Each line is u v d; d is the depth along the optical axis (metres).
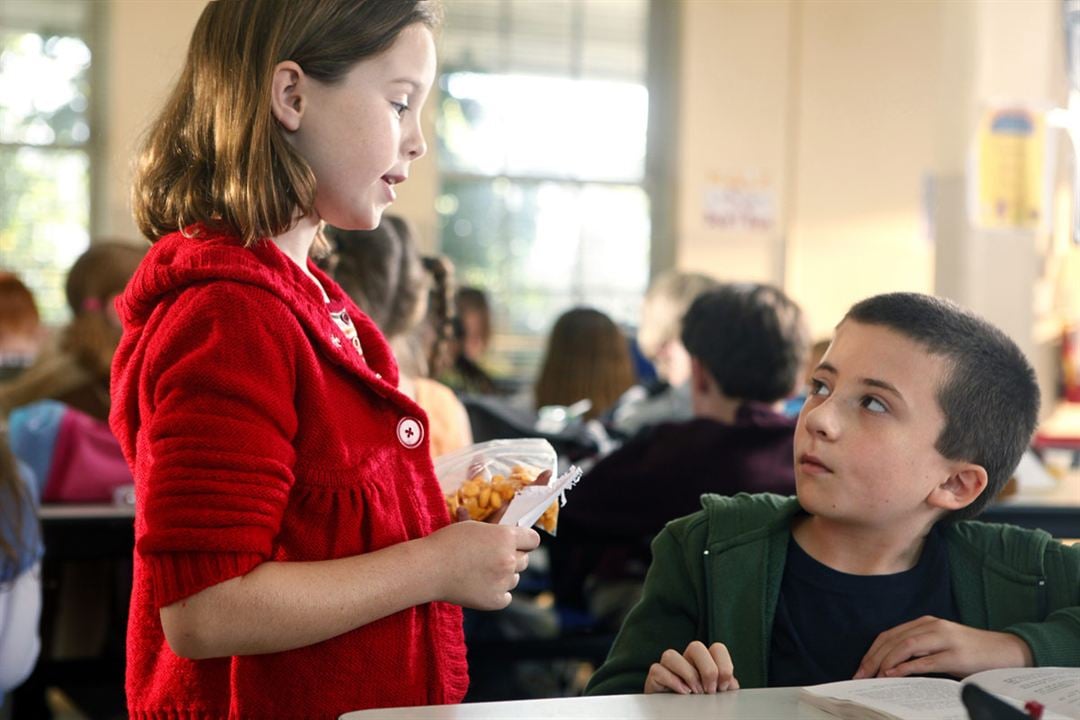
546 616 2.82
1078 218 5.30
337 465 1.06
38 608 1.79
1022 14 4.92
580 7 7.39
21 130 6.44
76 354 2.67
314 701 1.05
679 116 7.36
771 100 7.41
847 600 1.23
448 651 1.15
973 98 4.95
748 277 7.44
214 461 0.97
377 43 1.10
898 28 7.40
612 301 7.55
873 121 7.46
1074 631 1.17
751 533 1.27
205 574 0.96
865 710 0.95
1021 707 0.96
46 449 2.58
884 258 7.52
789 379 2.30
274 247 1.08
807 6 7.41
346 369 1.09
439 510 1.15
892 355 1.19
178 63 1.35
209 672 1.06
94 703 3.30
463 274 7.34
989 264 5.00
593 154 7.47
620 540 2.40
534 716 0.95
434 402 2.12
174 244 1.08
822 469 1.20
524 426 2.88
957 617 1.24
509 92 7.33
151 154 1.15
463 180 7.30
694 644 1.11
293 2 1.09
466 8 7.23
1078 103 5.04
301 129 1.09
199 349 1.00
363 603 1.03
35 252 6.50
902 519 1.22
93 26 6.46
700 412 2.39
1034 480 2.97
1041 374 5.34
